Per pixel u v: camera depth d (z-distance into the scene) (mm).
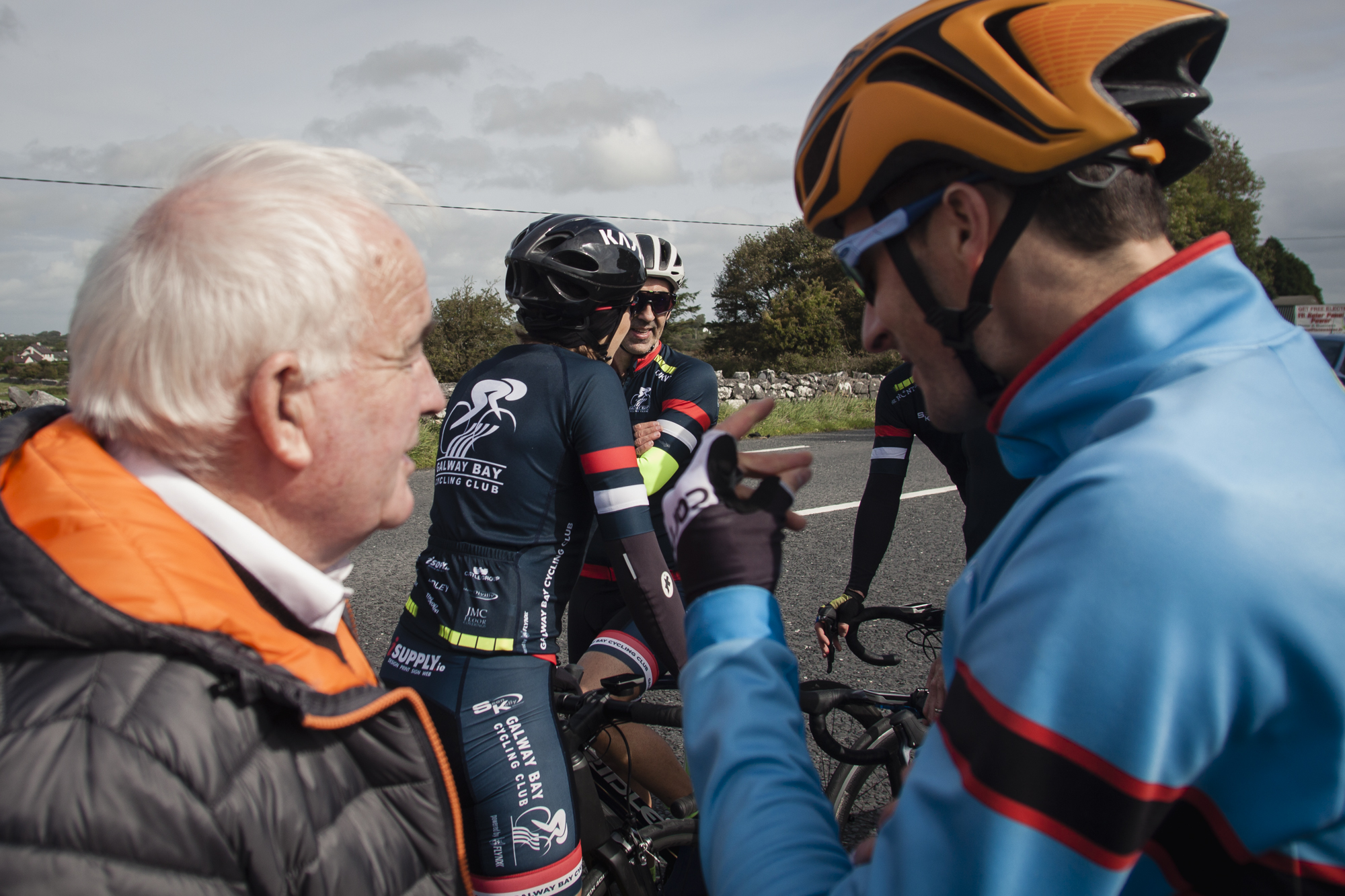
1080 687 515
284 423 706
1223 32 696
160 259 674
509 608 1463
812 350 39750
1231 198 54406
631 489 1501
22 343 72625
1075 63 630
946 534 5727
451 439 1581
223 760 611
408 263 788
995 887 520
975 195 667
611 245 1685
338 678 710
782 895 612
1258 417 568
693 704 772
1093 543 526
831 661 2037
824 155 801
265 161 748
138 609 593
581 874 1474
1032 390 668
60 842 543
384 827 737
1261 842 542
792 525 850
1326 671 496
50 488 654
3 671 596
